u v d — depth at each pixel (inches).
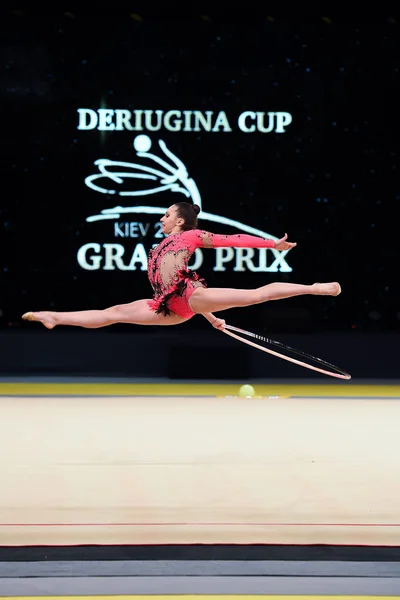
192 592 262.1
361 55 854.5
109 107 855.7
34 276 856.9
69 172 855.1
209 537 317.7
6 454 491.2
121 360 884.6
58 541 311.0
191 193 858.8
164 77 855.1
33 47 849.5
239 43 855.1
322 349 880.9
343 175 861.2
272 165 860.0
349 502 376.5
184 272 308.7
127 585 266.4
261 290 300.8
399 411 689.6
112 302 858.8
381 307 870.4
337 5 842.8
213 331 888.3
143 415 656.4
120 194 856.3
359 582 269.7
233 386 851.4
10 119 851.4
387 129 858.1
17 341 872.3
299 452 501.7
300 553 296.8
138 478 425.7
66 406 708.7
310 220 861.2
